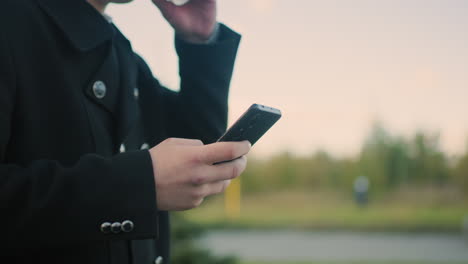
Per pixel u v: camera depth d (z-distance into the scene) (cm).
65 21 86
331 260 1099
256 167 4488
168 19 112
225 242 1510
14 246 69
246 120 81
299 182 4503
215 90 118
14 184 67
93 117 88
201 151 73
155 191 72
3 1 80
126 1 99
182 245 472
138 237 72
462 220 2023
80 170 71
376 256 1169
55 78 82
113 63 94
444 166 4178
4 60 76
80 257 82
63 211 68
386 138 4372
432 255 1188
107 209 70
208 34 115
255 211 2886
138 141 109
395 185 4272
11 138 78
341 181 4469
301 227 1992
